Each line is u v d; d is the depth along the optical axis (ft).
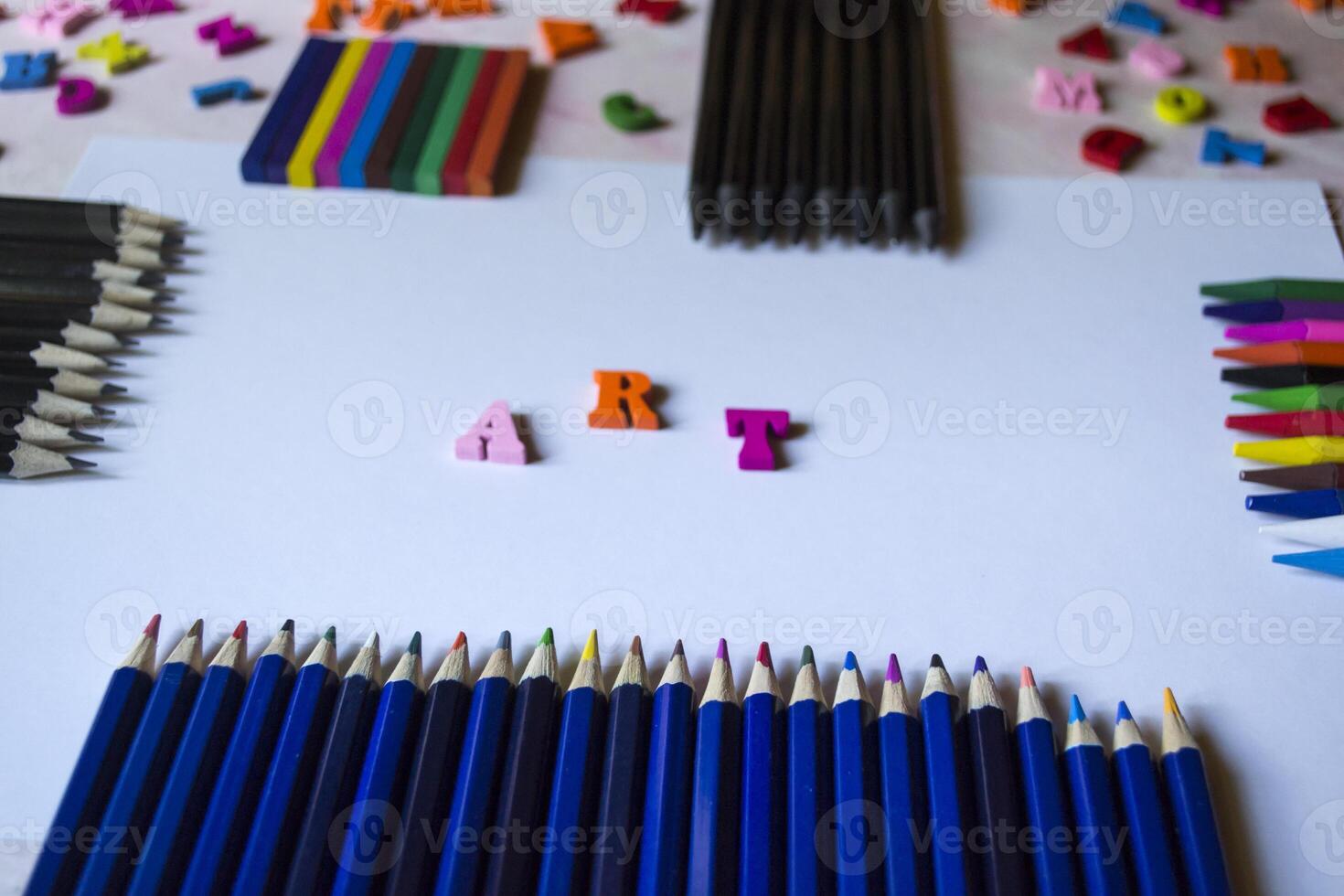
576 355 2.85
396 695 2.20
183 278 2.99
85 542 2.52
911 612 2.43
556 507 2.58
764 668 2.26
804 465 2.66
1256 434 2.72
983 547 2.53
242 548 2.52
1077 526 2.56
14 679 2.32
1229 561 2.52
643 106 3.42
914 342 2.88
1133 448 2.69
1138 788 2.11
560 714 2.23
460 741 2.18
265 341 2.87
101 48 3.55
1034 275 3.01
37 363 2.76
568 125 3.36
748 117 3.19
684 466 2.66
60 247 2.97
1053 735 2.19
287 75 3.43
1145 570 2.50
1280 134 3.34
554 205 3.16
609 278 3.00
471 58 3.46
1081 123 3.37
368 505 2.59
